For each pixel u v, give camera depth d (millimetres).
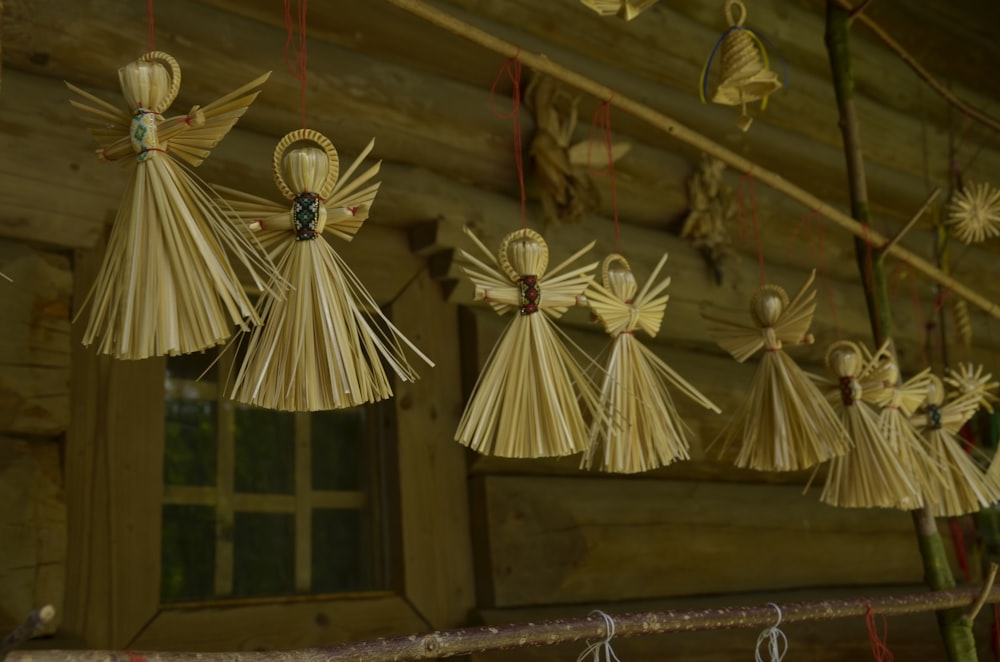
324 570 2676
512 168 2945
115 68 2260
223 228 1343
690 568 3076
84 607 2049
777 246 3736
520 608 2715
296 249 1440
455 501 2729
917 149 4477
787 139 3848
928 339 3898
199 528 2479
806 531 3471
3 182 2066
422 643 1402
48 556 2008
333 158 1466
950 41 4699
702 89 2176
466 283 2801
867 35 4449
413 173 2748
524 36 3062
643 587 2957
